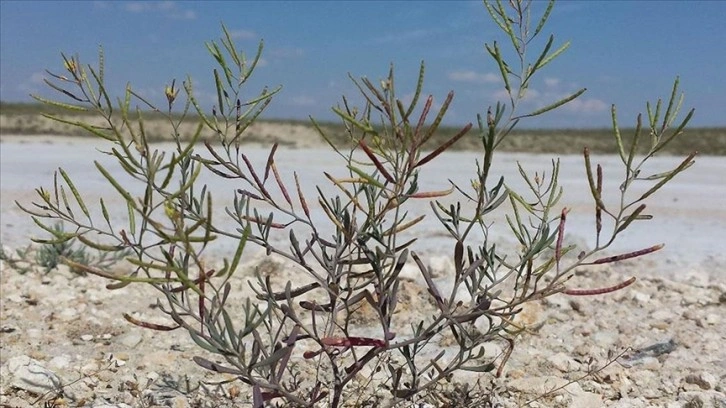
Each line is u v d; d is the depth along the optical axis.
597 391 3.63
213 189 12.75
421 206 11.04
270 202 2.39
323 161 21.52
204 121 2.26
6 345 4.25
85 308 5.11
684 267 6.99
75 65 1.88
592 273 6.33
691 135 35.84
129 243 1.89
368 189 2.38
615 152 33.12
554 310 5.16
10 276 5.95
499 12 1.98
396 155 2.00
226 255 7.14
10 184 13.48
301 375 3.60
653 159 26.80
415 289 5.38
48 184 13.53
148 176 1.76
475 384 3.48
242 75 2.25
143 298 5.46
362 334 4.56
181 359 4.07
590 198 12.52
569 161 24.97
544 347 4.35
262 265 6.15
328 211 2.33
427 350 4.16
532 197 12.55
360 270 4.93
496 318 4.46
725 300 5.48
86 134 35.22
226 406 3.35
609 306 5.30
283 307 2.21
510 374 3.75
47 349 4.25
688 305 5.41
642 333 4.64
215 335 1.98
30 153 22.78
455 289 2.33
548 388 3.48
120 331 4.62
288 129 38.66
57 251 6.32
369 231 2.43
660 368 3.98
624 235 8.75
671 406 3.41
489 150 1.97
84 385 3.60
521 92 1.98
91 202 11.04
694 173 19.27
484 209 2.31
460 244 2.29
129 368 3.93
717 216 10.61
